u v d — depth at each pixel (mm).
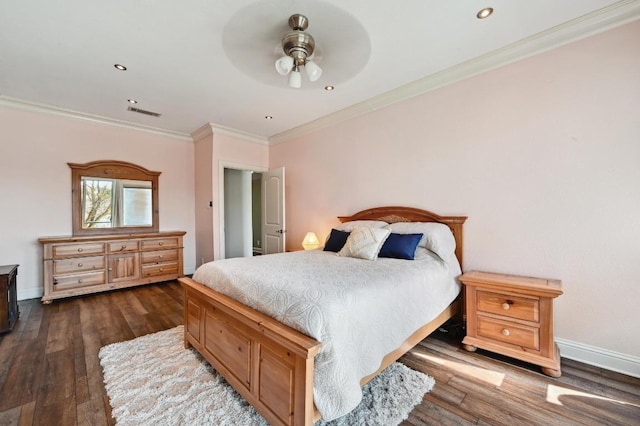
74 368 1979
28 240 3613
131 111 3771
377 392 1706
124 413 1523
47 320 2871
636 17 1858
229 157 4555
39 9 1853
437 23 2000
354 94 3186
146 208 4512
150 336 2490
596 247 2014
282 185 4492
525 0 1795
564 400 1657
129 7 1842
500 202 2441
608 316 1976
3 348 2266
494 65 2439
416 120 3002
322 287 1532
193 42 2221
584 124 2053
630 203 1894
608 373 1921
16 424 1450
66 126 3855
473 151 2594
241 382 1613
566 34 2074
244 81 2871
